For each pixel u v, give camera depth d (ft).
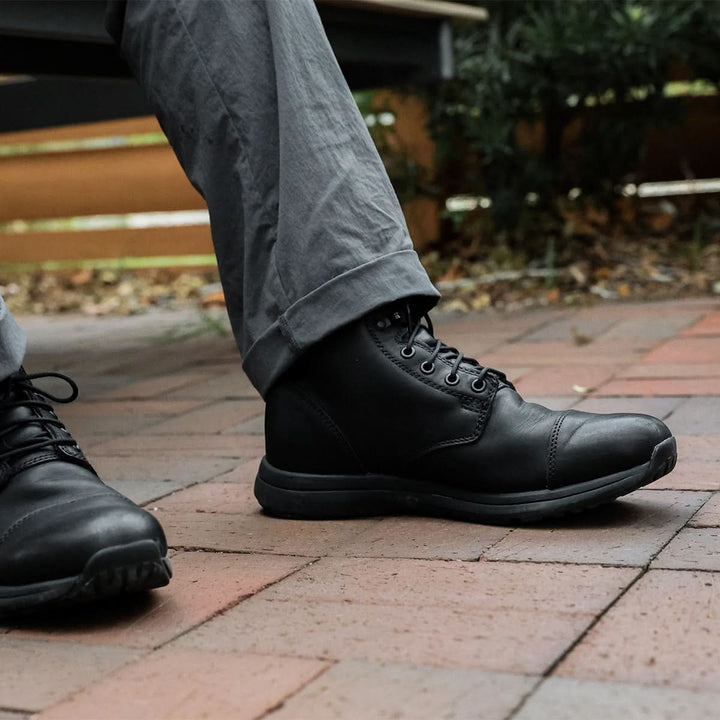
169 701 2.63
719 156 12.77
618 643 2.79
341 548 3.83
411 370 4.07
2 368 3.58
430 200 13.03
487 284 11.29
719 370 6.59
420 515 4.22
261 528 4.18
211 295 12.60
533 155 11.94
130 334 10.80
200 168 4.23
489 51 11.40
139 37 4.24
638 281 10.69
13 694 2.74
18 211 16.06
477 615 3.06
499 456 3.96
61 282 15.33
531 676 2.62
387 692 2.59
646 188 13.39
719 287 10.00
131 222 16.26
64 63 7.59
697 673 2.58
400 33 8.53
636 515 3.96
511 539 3.80
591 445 3.85
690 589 3.15
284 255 4.06
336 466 4.22
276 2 4.00
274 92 4.07
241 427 6.28
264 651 2.91
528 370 7.09
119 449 5.90
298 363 4.20
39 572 3.21
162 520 4.38
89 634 3.13
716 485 4.29
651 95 11.64
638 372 6.73
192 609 3.28
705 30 11.21
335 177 4.00
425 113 12.67
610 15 10.80
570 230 11.64
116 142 15.26
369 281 4.00
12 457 3.47
